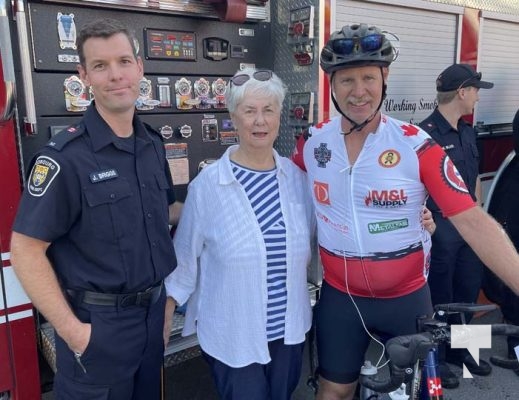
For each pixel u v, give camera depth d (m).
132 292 1.68
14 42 2.13
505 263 1.54
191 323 2.00
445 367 3.11
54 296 1.56
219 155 2.91
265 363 1.79
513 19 4.12
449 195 1.62
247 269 1.75
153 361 1.82
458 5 3.66
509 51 4.23
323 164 1.82
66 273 1.64
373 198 1.72
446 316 1.49
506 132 4.38
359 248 1.78
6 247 2.00
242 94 1.76
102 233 1.60
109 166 1.63
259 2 2.88
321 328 1.99
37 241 1.54
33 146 2.27
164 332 1.94
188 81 2.72
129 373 1.72
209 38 2.76
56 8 2.26
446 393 3.03
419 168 1.67
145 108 2.58
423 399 1.49
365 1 3.04
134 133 1.74
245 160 1.85
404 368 1.33
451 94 3.03
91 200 1.58
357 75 1.67
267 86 1.76
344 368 1.96
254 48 2.96
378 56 1.63
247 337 1.78
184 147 2.77
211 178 1.82
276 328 1.82
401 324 1.86
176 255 1.87
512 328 1.35
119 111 1.63
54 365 2.17
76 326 1.60
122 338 1.68
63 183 1.55
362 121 1.71
